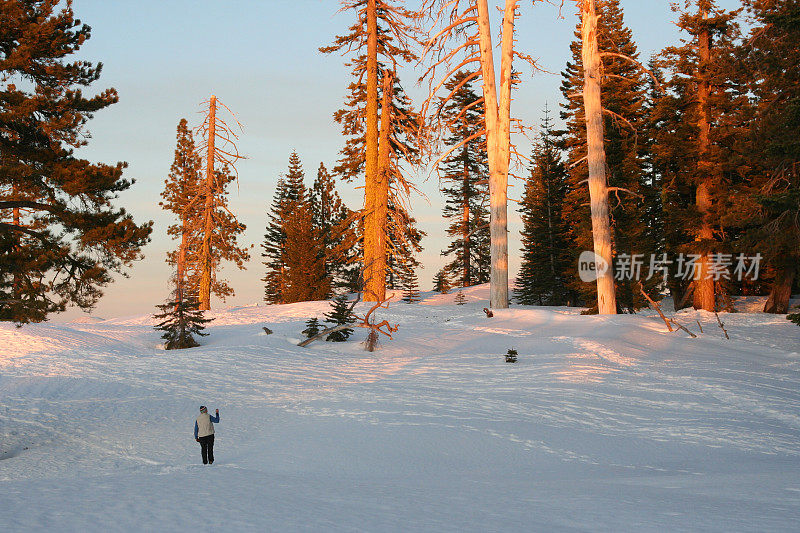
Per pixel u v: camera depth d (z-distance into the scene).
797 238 32.59
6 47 24.69
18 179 22.67
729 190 40.66
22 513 5.60
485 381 21.72
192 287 54.50
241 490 7.43
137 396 21.30
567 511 5.70
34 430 16.84
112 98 24.75
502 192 39.00
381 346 31.59
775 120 32.59
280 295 75.75
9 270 22.52
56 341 29.55
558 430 14.15
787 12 28.86
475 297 56.12
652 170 53.41
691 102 43.31
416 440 13.12
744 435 13.51
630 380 21.05
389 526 5.05
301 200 89.38
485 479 9.26
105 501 6.38
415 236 47.00
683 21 42.34
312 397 20.05
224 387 22.59
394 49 46.59
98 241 23.19
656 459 11.45
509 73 38.09
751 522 4.96
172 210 68.31
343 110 47.91
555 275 60.25
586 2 35.62
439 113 38.25
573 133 54.16
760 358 26.61
